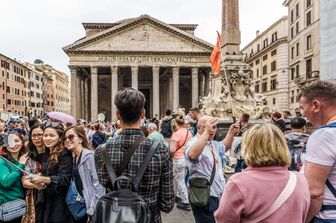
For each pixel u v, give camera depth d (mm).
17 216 5191
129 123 3633
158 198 3633
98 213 3188
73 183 5250
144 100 3697
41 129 5891
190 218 8531
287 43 54125
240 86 16031
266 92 63094
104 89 65062
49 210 5273
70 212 5254
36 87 104688
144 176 3453
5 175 5113
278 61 56250
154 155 3494
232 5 16234
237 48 16328
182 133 9320
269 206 2820
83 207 5215
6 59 77875
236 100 15766
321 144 3180
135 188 3363
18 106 87000
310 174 3193
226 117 15359
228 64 16047
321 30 10234
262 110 15562
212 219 5340
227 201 2916
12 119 23953
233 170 11391
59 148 5445
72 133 5324
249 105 15695
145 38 55438
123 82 66125
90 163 5203
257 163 2941
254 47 71562
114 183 3365
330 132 3168
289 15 52938
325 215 3270
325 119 3496
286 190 2857
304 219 2967
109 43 54969
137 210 3127
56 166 5379
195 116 12680
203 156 5344
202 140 5125
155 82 55375
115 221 3057
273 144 2936
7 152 5523
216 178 5414
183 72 64625
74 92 54688
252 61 72438
